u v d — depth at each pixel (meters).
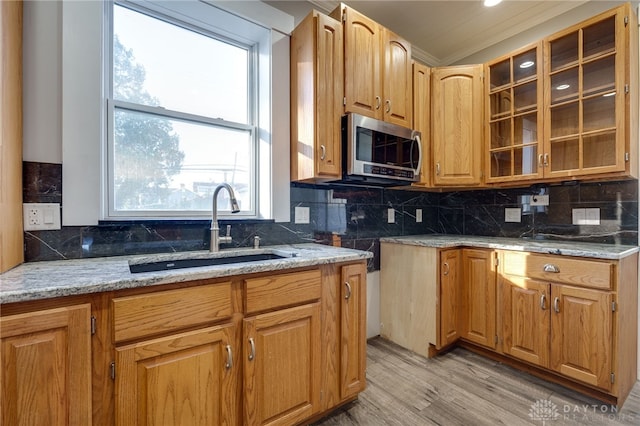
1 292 0.82
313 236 2.17
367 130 1.91
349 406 1.64
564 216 2.24
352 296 1.59
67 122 1.35
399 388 1.80
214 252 1.63
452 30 2.49
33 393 0.86
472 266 2.23
